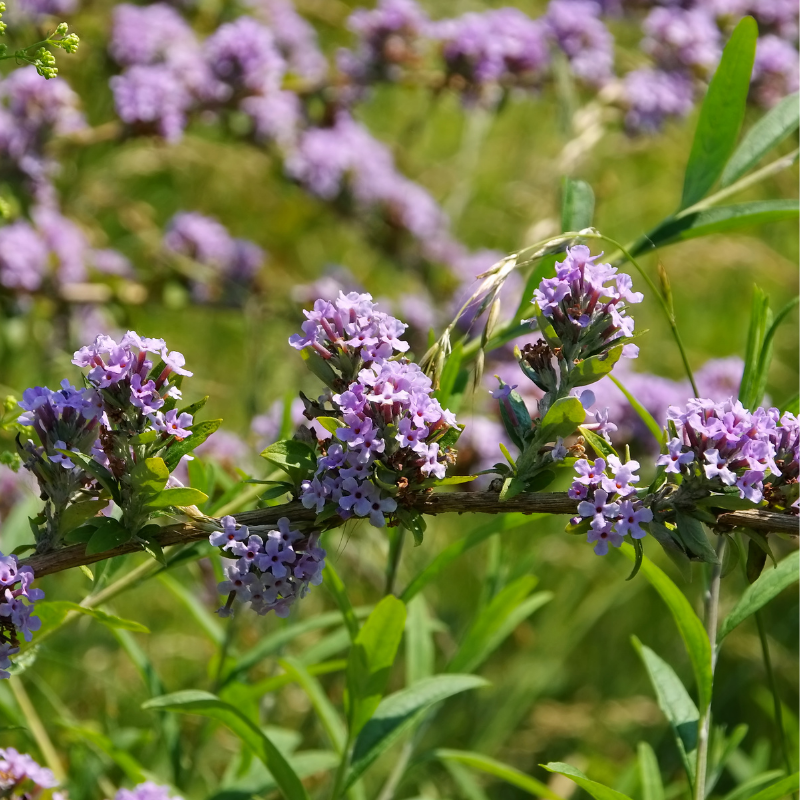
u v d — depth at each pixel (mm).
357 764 1093
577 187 1146
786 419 1003
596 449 1001
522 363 1019
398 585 1602
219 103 1761
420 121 2131
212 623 1210
